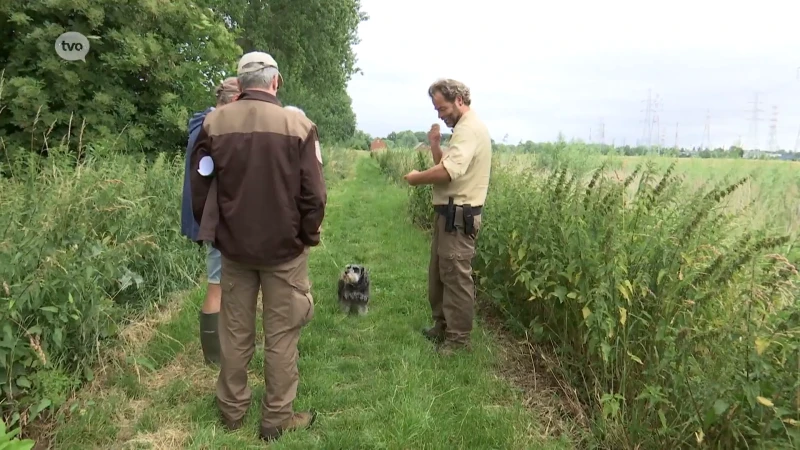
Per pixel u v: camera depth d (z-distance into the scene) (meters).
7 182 4.31
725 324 2.52
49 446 2.82
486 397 3.60
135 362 3.46
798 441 2.15
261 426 3.10
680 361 2.62
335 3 25.83
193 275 5.71
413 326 5.00
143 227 4.72
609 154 7.35
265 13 23.64
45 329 2.87
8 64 7.30
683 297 2.82
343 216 11.38
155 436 3.01
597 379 3.36
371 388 3.70
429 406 3.37
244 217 2.80
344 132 59.31
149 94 8.38
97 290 3.33
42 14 7.43
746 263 2.65
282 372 3.06
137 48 7.61
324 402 3.48
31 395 2.77
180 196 5.90
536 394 3.71
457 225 4.06
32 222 3.22
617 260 3.07
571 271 3.42
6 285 2.59
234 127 2.81
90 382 3.39
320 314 5.12
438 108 4.07
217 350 3.89
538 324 4.13
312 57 26.50
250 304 3.07
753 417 2.33
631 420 2.97
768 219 3.69
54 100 7.38
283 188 2.81
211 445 2.94
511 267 4.46
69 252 3.11
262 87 2.91
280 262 2.91
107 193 4.06
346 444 3.01
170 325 4.45
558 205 4.12
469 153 3.91
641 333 3.06
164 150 8.28
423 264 7.37
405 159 19.95
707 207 3.19
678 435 2.60
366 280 5.27
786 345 2.28
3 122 6.95
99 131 7.22
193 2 9.69
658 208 3.60
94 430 2.97
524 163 7.99
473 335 4.64
